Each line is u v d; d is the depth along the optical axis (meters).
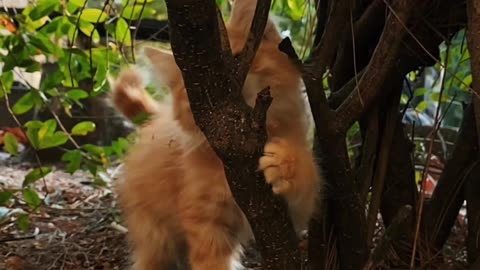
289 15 2.18
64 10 2.16
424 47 1.43
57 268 2.10
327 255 1.52
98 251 2.24
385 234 1.39
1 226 2.46
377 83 1.32
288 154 1.25
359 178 1.53
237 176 1.17
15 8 2.68
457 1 1.47
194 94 1.09
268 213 1.21
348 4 1.28
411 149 1.72
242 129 1.11
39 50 2.24
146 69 1.80
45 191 2.80
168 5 0.96
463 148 1.68
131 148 1.88
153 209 1.69
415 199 1.70
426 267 1.68
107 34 2.53
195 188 1.50
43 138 2.26
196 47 1.02
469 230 1.66
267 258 1.28
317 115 1.31
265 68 1.40
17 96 3.56
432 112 3.28
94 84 2.52
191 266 1.57
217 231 1.51
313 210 1.42
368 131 1.53
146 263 1.79
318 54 1.34
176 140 1.58
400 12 1.27
